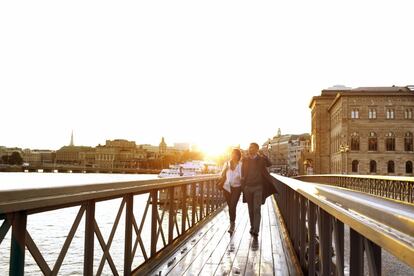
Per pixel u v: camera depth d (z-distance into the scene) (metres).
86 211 4.61
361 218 2.68
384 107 82.81
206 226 12.38
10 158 194.38
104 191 4.85
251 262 7.51
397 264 7.10
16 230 3.34
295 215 8.61
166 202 8.80
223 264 7.33
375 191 26.61
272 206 19.48
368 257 2.67
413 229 1.87
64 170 189.38
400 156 81.81
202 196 13.71
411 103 82.19
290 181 8.14
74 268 7.77
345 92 84.62
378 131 82.75
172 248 8.49
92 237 4.69
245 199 10.41
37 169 179.25
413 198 18.72
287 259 7.79
